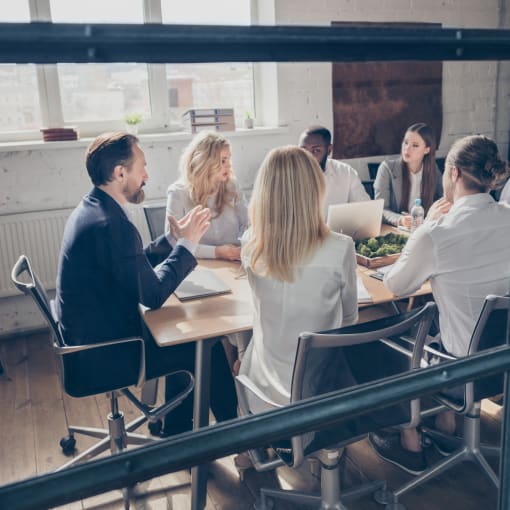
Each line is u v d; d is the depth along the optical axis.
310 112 3.88
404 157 3.24
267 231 1.55
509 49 0.43
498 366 0.47
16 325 3.50
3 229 3.26
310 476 2.11
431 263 1.75
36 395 2.79
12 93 3.36
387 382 0.44
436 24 4.10
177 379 2.29
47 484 0.36
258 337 1.69
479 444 2.02
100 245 1.81
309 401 0.43
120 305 1.87
